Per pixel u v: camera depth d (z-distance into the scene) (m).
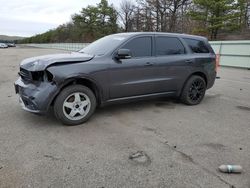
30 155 3.24
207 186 2.71
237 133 4.27
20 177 2.75
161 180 2.79
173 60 5.41
